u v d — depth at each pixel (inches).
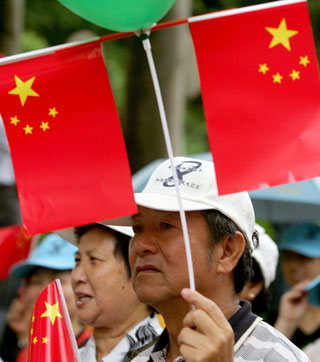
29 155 226.2
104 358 287.6
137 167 696.4
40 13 973.2
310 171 221.1
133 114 698.2
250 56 224.2
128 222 261.0
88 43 227.9
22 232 461.1
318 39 986.7
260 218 526.6
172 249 225.5
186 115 968.3
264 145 222.1
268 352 218.7
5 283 470.9
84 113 227.1
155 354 238.1
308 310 397.7
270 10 224.7
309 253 416.8
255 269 331.0
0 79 227.8
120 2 211.5
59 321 241.4
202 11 956.0
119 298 291.0
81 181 224.8
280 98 223.5
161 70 689.0
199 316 201.0
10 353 471.2
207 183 231.8
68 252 370.3
